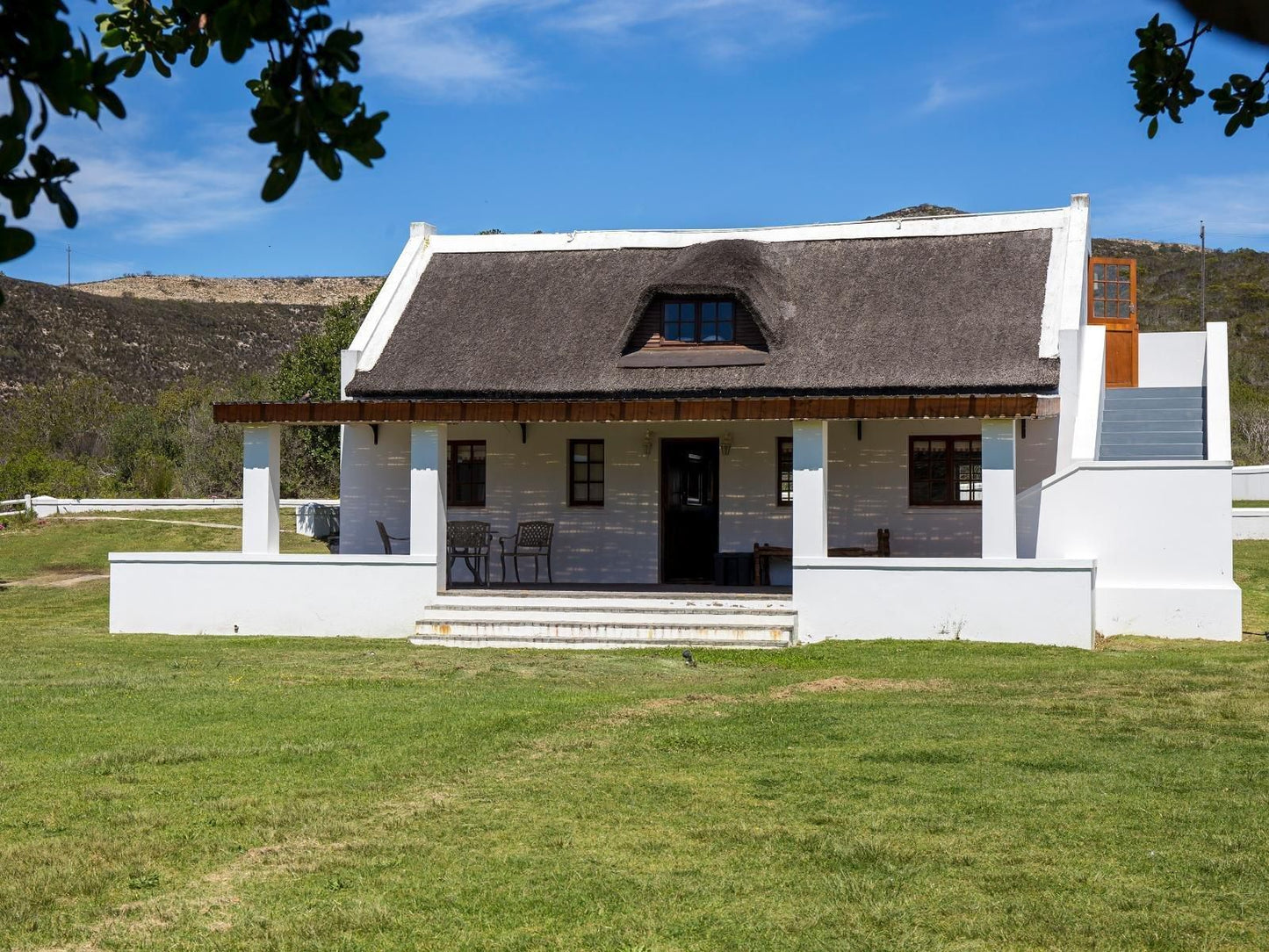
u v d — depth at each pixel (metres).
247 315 103.81
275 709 13.98
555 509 24.08
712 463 23.89
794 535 20.17
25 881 8.15
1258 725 12.69
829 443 23.23
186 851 8.80
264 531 21.77
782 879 8.18
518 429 24.22
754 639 19.42
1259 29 2.40
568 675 16.62
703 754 11.63
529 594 21.16
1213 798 9.87
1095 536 21.12
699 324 23.59
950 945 7.10
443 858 8.65
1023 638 19.44
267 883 8.18
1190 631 20.62
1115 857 8.50
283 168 3.43
